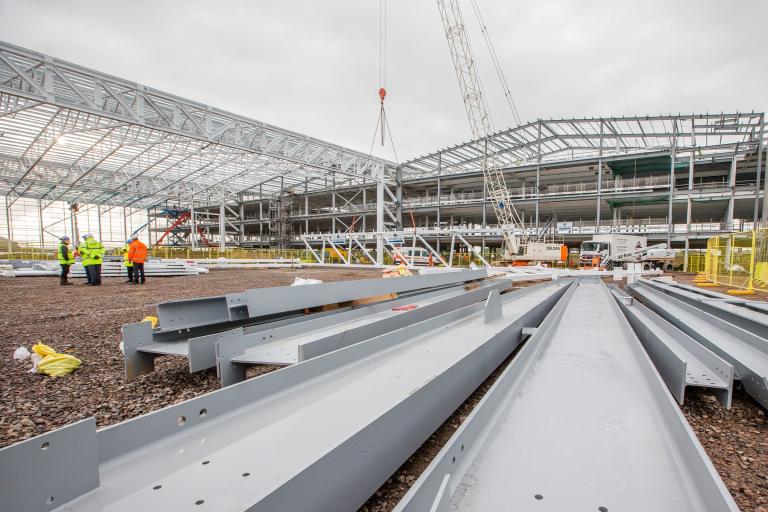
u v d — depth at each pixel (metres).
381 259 29.34
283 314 4.18
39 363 3.74
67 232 55.22
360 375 2.37
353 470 1.38
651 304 6.54
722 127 29.17
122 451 1.41
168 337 3.51
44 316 6.89
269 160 30.83
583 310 5.36
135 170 38.22
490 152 36.44
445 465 1.31
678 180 38.72
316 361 2.29
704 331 3.99
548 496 1.35
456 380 2.45
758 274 11.73
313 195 50.38
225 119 24.27
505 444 1.69
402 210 42.41
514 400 2.15
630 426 1.86
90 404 3.07
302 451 1.50
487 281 8.96
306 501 1.14
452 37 28.20
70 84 17.58
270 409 1.88
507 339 3.81
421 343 3.16
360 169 33.34
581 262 27.59
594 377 2.53
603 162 33.62
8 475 1.04
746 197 28.84
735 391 3.08
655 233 31.05
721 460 2.20
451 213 44.03
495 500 1.32
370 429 1.49
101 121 24.55
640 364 2.74
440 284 6.75
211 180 41.91
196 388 3.38
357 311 4.58
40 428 2.69
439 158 39.88
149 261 22.38
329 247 40.44
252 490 1.26
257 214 61.38
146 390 3.34
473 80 28.73
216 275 20.39
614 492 1.37
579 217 44.19
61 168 36.22
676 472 1.49
